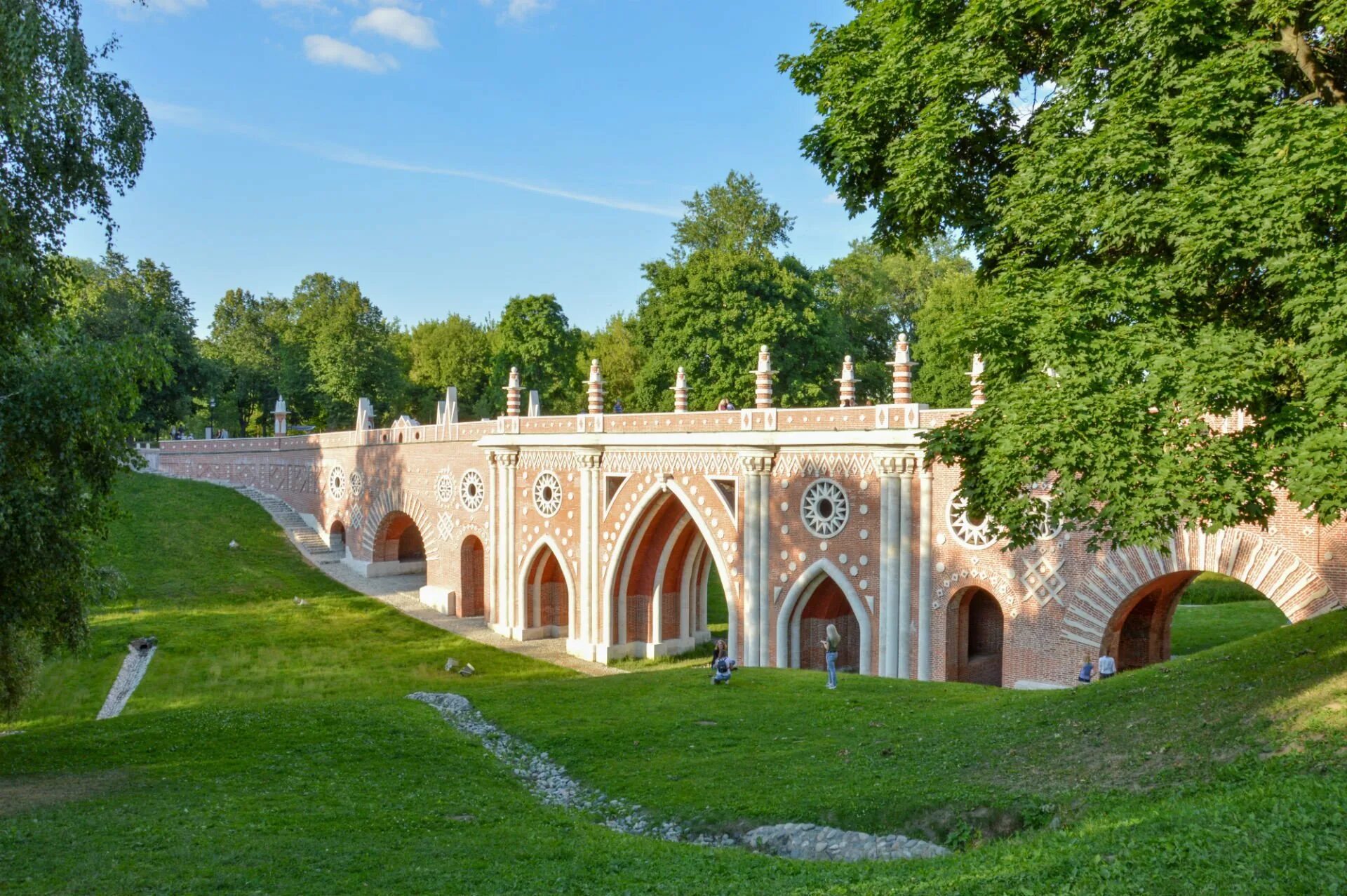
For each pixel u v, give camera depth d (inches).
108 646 1867.6
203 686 1660.9
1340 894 422.3
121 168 867.4
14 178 822.5
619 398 3558.1
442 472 2357.3
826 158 952.9
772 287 2513.5
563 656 1943.9
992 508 764.0
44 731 1051.9
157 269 3248.0
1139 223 683.4
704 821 750.5
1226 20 685.9
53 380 776.3
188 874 595.5
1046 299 719.1
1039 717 850.8
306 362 3791.8
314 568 2591.0
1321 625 875.4
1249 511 634.8
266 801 770.8
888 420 1450.5
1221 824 507.2
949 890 499.5
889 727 952.3
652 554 1921.8
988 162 875.4
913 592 1432.1
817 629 1651.1
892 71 859.4
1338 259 578.9
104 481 858.1
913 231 930.1
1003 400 732.0
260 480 3065.9
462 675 1760.6
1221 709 715.4
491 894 572.4
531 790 879.1
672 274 2598.4
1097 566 1242.0
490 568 2178.9
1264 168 614.5
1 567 784.9
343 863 625.3
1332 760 572.4
